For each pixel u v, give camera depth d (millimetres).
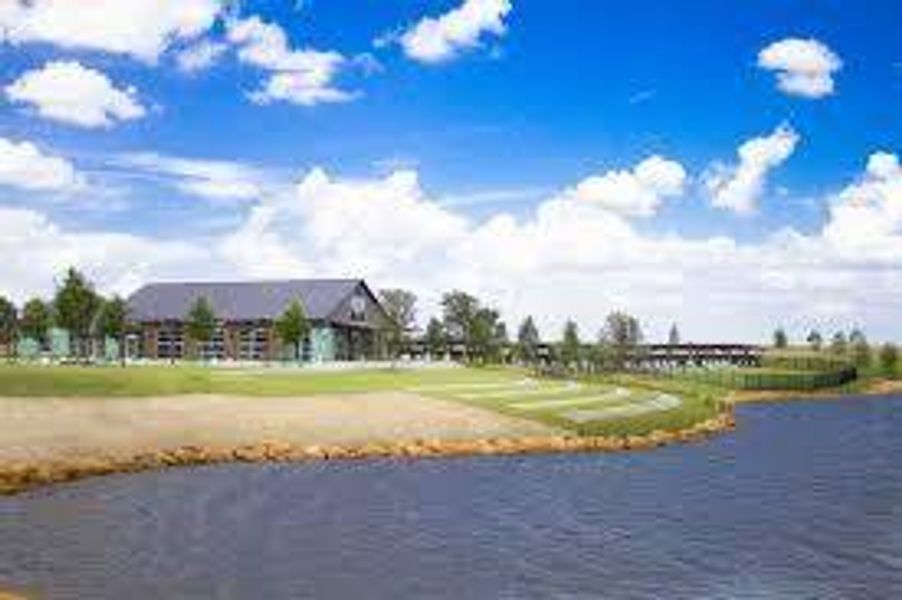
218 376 97750
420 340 172125
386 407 82375
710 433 93812
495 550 39375
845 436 92312
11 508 44969
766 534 43250
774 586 34844
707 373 185375
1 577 33469
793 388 180000
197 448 62156
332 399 83688
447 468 62812
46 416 64312
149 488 50969
